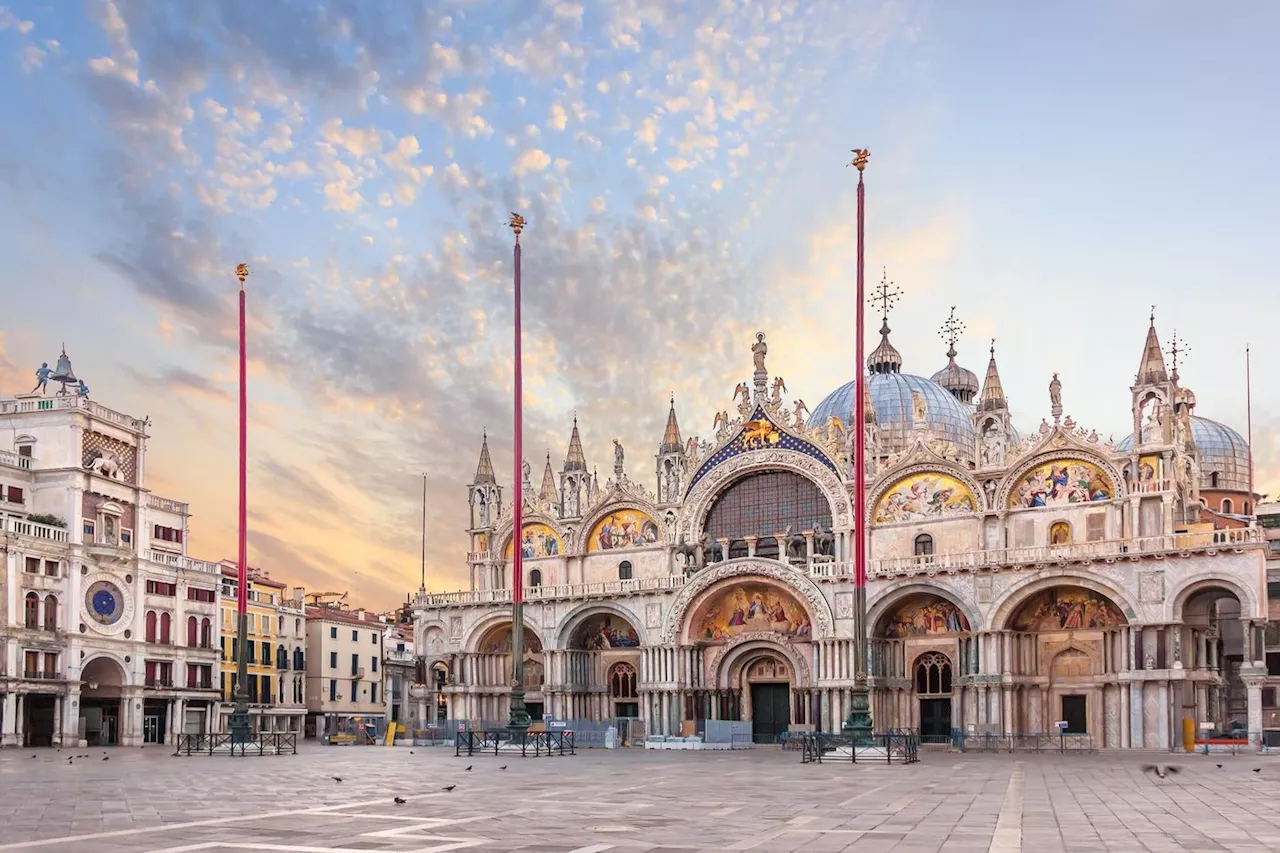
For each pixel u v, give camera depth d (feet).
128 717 356.38
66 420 349.20
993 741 281.74
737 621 340.59
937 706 312.91
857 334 234.99
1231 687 358.02
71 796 130.11
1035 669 298.76
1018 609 296.92
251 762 214.69
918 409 329.72
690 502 354.74
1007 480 306.55
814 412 417.28
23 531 329.52
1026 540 304.30
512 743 254.47
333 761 216.54
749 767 195.21
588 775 169.68
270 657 447.01
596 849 82.48
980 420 314.96
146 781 156.66
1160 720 273.13
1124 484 291.58
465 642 376.48
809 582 319.88
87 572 347.56
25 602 327.06
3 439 353.10
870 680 307.17
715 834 92.17
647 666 343.05
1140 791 137.69
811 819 103.91
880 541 324.60
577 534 374.43
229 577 431.02
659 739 308.60
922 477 321.73
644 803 120.16
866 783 152.97
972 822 101.19
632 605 348.38
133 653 359.46
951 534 314.55
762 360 350.43
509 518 390.01
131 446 375.66
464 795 130.41
